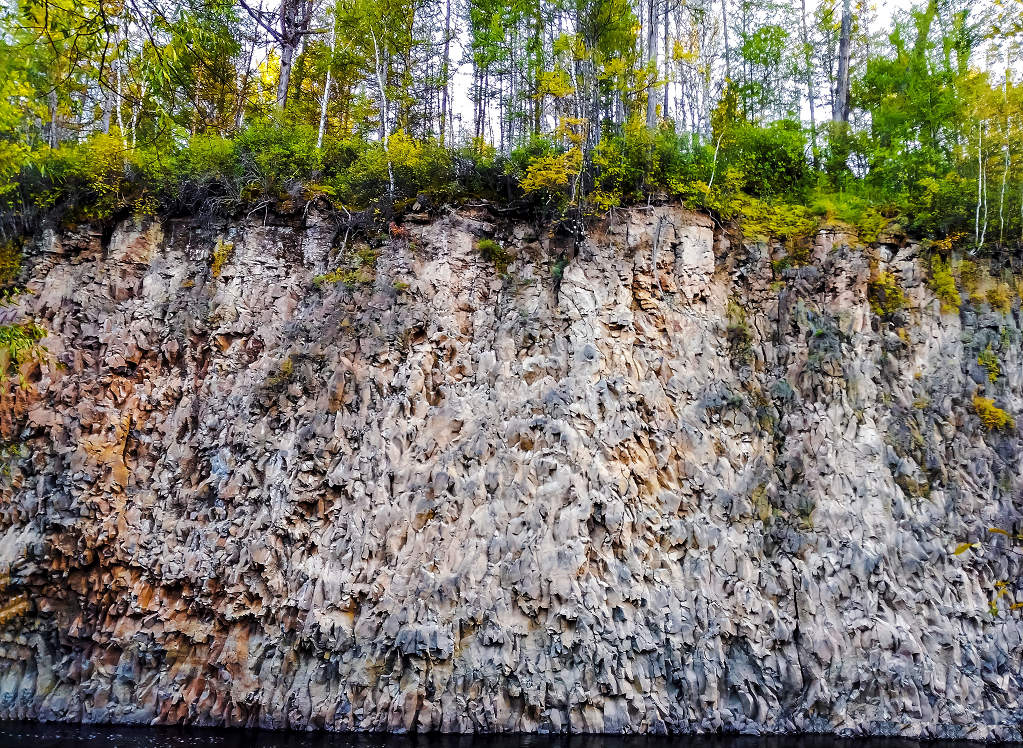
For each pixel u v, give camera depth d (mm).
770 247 19078
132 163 18344
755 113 26750
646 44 26641
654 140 19234
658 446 16422
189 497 15844
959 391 17938
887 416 17391
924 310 18594
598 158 18484
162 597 15023
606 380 16688
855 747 13875
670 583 15250
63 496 15570
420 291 17594
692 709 14203
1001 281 19234
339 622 14531
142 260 18062
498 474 15766
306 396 16641
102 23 6160
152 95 7078
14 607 14781
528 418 16250
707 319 17969
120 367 16875
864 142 22812
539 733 13680
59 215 18000
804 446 16953
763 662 14852
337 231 18484
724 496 16203
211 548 15273
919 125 22703
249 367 16984
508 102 26953
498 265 18078
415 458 16000
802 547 15961
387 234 18219
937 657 15219
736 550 15797
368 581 14891
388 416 16344
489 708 13797
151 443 16422
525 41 24438
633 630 14594
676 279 18141
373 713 13789
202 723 13914
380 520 15375
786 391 17562
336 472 15820
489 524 15312
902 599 15586
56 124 17141
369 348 16984
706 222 18703
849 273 18453
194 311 17484
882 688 14789
